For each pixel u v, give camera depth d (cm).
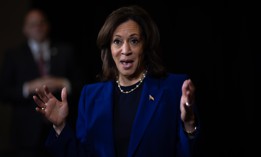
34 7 822
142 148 285
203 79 804
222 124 810
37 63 611
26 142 602
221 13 785
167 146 287
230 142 810
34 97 295
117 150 293
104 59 320
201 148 284
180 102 285
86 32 818
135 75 310
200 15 792
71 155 298
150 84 304
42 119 599
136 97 305
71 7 817
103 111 304
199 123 278
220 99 804
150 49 306
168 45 803
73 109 662
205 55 798
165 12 796
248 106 796
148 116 290
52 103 298
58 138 298
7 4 870
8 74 610
